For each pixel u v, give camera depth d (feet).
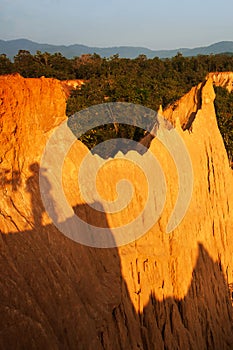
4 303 32.30
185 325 57.47
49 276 37.19
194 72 303.68
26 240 37.14
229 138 139.44
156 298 53.16
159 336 50.49
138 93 152.25
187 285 59.62
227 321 66.54
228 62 357.41
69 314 37.52
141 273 51.47
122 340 44.50
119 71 278.46
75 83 273.54
